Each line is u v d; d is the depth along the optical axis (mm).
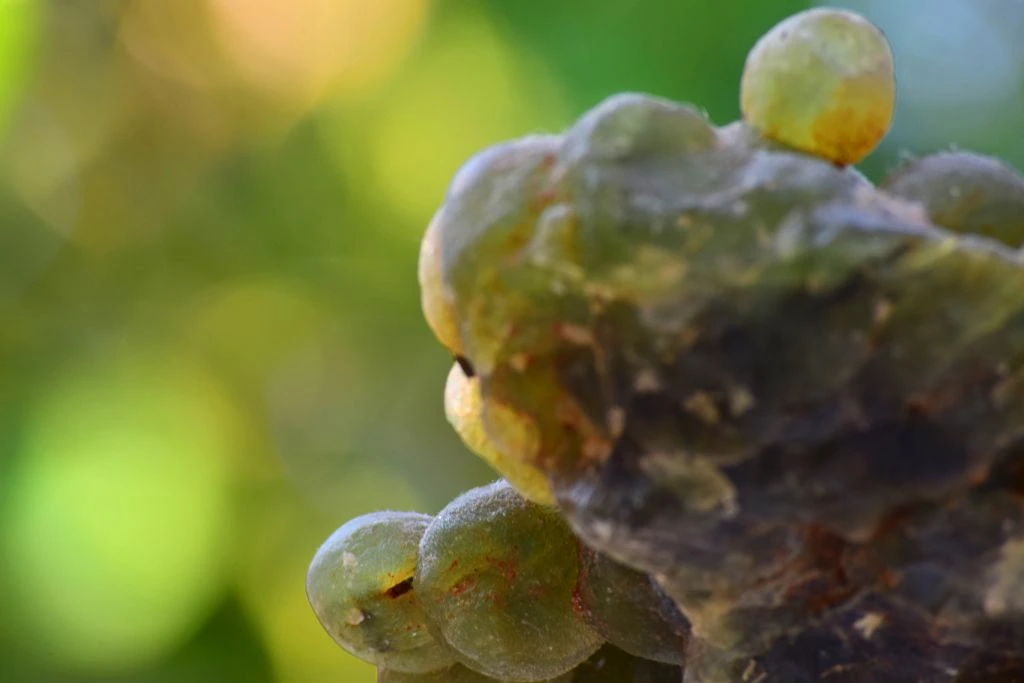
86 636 361
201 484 395
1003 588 140
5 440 375
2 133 398
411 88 402
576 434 140
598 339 138
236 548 393
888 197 139
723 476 138
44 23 394
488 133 391
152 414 401
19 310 406
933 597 140
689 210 136
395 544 157
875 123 140
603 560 149
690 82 346
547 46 372
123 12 401
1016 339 135
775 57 140
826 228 135
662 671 157
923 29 329
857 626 142
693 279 135
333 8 393
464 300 139
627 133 137
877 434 137
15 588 353
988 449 137
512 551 153
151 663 367
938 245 135
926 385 136
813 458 137
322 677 388
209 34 402
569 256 137
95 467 380
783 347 135
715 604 142
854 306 135
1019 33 325
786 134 140
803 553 141
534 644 153
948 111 325
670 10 349
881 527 140
